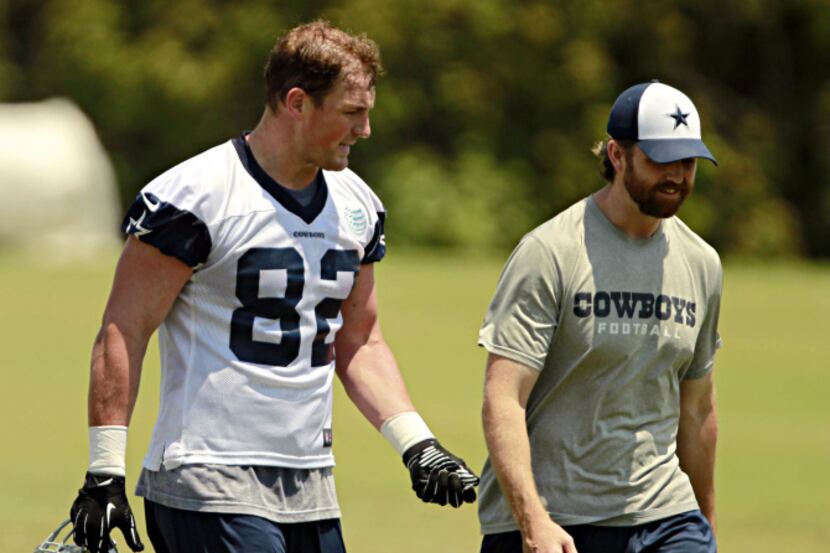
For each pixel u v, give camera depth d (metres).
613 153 15.09
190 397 14.35
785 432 35.72
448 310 56.53
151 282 14.21
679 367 15.41
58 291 61.62
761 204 108.06
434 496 14.95
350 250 14.91
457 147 105.75
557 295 15.02
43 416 36.16
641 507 15.05
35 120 87.19
